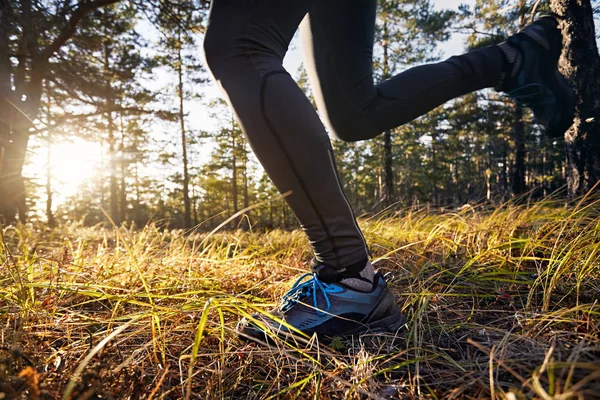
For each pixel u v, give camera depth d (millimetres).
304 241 2848
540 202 2455
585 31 2498
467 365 846
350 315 1082
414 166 29438
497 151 26312
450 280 1599
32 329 1079
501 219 2346
